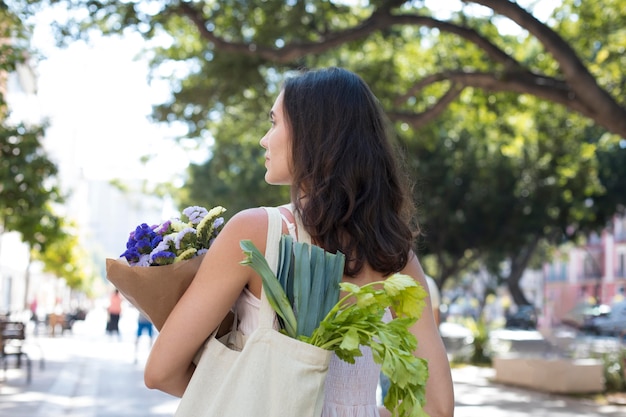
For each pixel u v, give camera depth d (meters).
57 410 11.98
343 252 1.97
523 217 35.22
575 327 33.34
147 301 1.89
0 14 14.38
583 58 18.53
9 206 15.31
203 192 39.31
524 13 12.47
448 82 20.19
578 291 69.25
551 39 12.57
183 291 1.89
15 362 20.31
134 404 13.24
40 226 16.98
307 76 2.14
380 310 1.83
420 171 33.97
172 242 1.95
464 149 34.44
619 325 33.94
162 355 1.82
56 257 37.75
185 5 15.75
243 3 16.05
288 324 1.82
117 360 22.39
